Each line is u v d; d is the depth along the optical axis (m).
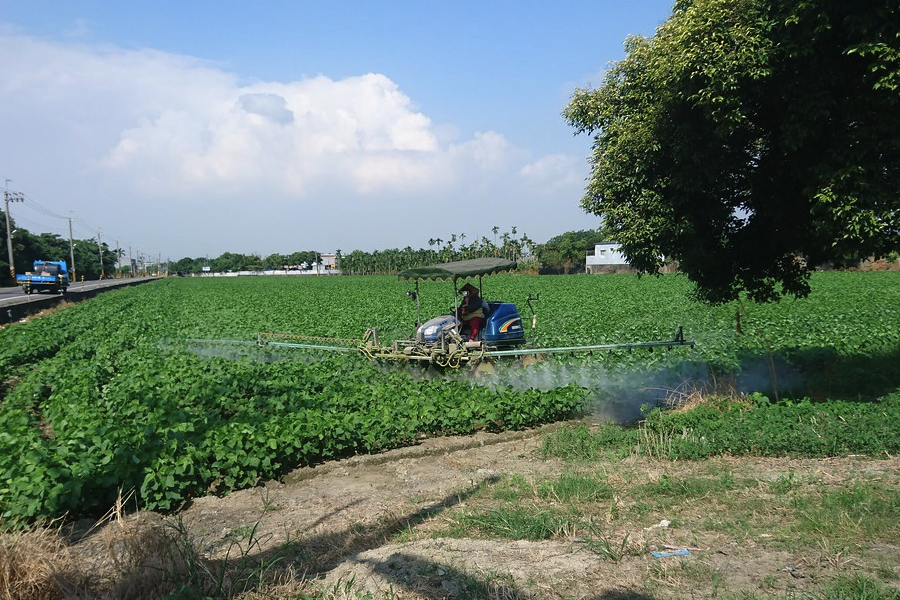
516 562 5.27
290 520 6.89
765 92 9.03
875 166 8.32
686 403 11.00
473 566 5.19
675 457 8.30
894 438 8.12
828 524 5.79
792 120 8.69
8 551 4.88
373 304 38.03
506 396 10.81
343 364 14.66
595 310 28.80
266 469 8.18
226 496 7.76
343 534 6.38
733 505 6.51
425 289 52.00
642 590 4.74
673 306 30.80
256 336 21.28
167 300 48.16
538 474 8.10
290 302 42.56
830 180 8.46
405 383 12.59
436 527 6.36
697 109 9.40
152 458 7.57
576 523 6.12
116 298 49.53
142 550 5.35
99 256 140.50
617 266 90.81
